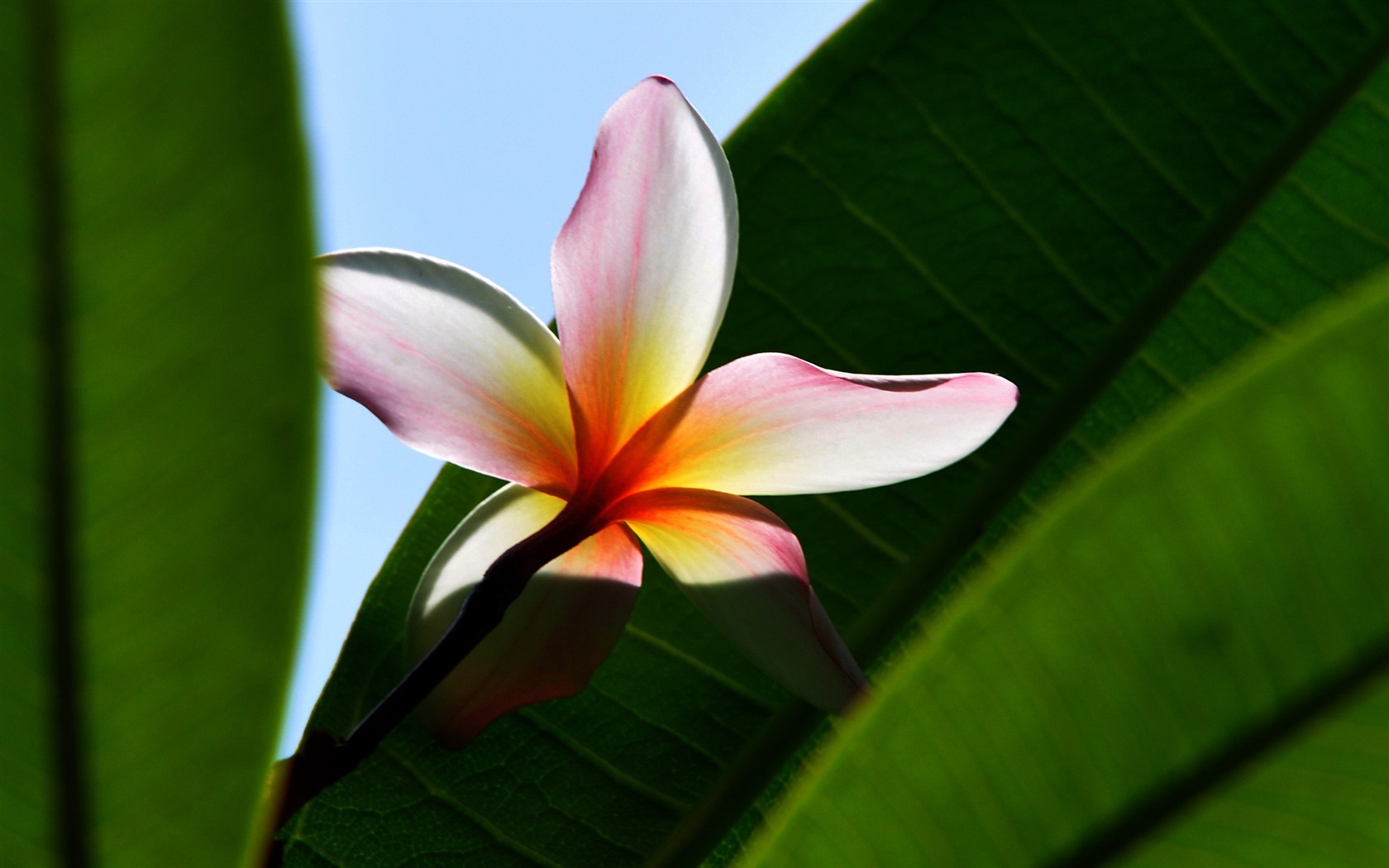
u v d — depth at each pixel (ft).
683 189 1.34
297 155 0.86
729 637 1.36
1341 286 1.46
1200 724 1.06
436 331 1.34
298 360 0.92
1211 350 1.47
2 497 0.96
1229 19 1.47
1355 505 0.97
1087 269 1.47
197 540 0.98
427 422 1.33
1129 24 1.47
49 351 0.91
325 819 1.46
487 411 1.34
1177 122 1.47
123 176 0.86
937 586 1.47
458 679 1.38
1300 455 0.97
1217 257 1.47
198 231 0.88
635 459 1.35
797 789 1.16
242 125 0.85
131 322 0.90
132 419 0.93
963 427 1.33
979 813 1.10
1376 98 1.46
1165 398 1.47
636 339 1.35
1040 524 1.03
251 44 0.84
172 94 0.84
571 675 1.39
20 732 1.07
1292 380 0.96
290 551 0.99
